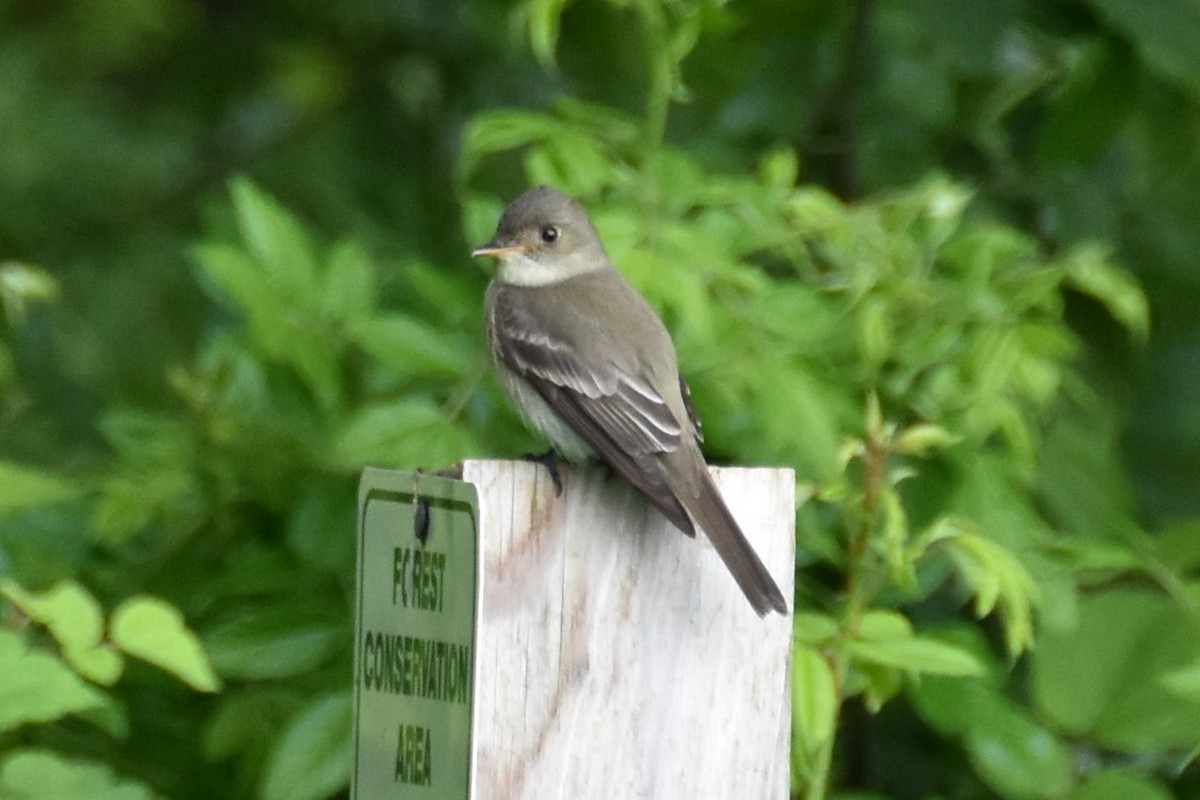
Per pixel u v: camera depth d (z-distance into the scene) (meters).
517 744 7.37
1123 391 10.81
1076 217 11.52
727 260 9.30
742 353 9.26
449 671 6.84
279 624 9.37
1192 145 11.88
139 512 10.02
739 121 12.32
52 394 14.80
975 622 10.75
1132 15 10.18
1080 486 9.94
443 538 6.93
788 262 10.38
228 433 10.10
